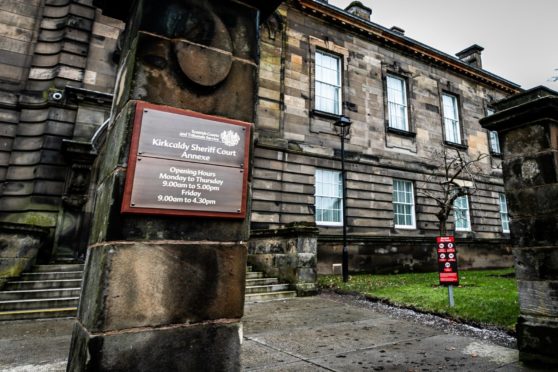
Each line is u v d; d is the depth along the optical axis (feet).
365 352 14.44
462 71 64.90
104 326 6.38
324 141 46.73
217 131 8.31
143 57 7.86
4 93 34.40
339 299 27.50
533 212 13.60
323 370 12.37
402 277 39.86
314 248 30.27
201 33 8.61
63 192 33.42
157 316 6.89
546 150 13.56
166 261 7.22
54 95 34.73
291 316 21.35
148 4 8.22
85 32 37.70
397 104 56.85
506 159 14.88
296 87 46.47
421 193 53.16
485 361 13.24
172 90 8.02
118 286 6.66
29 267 26.04
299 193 43.27
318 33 50.34
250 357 13.80
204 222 7.84
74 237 32.76
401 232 50.21
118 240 6.89
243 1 9.52
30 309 21.40
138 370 6.50
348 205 46.83
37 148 34.06
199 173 7.90
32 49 36.58
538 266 13.14
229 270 7.88
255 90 9.18
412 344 15.57
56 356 13.82
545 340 12.43
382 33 55.36
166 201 7.42
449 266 22.13
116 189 7.11
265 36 45.68
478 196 61.00
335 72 51.67
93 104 35.83
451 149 59.93
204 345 7.23
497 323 18.07
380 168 50.72
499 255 59.98
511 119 14.61
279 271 31.04
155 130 7.63
